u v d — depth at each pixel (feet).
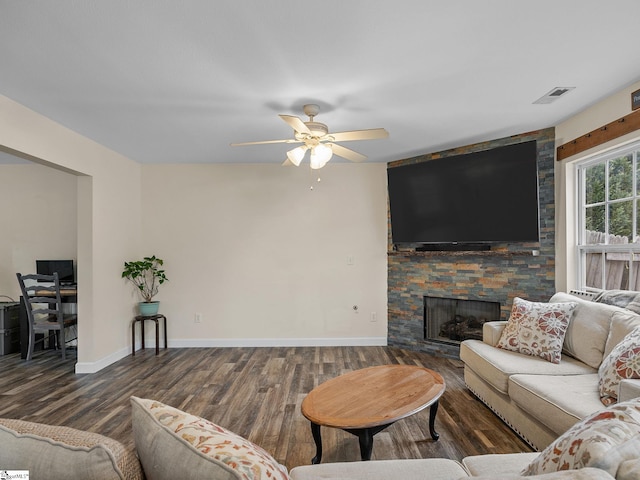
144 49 7.35
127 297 15.84
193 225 17.03
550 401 7.00
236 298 17.02
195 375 12.96
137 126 11.80
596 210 11.27
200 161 16.60
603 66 8.27
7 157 16.29
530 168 12.36
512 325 10.21
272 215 17.02
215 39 7.02
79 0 5.87
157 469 2.90
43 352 16.17
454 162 14.12
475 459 5.11
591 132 10.65
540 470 3.27
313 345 16.87
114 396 11.15
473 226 13.98
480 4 6.09
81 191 13.46
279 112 10.66
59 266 16.97
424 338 15.72
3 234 17.49
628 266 10.02
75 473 2.80
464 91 9.44
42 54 7.51
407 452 7.92
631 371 6.61
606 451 2.67
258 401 10.68
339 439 8.54
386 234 16.90
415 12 6.27
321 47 7.32
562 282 12.28
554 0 6.03
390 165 16.79
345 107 10.35
